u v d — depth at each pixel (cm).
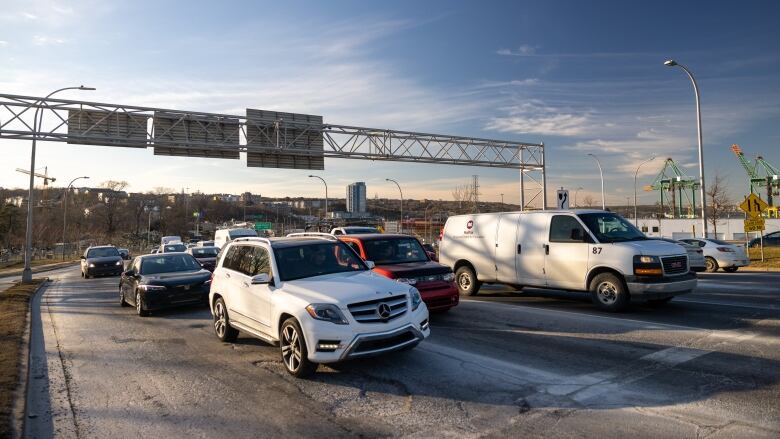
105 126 2270
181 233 10744
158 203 11669
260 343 780
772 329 774
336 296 563
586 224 1015
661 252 923
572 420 432
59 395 555
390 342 564
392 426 432
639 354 645
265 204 15088
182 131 2420
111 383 595
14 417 455
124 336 889
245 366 645
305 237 762
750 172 9088
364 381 560
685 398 478
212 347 766
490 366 605
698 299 1119
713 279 1587
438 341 745
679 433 399
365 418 453
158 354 735
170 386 572
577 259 1010
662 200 9581
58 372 652
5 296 1503
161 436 432
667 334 754
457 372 582
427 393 514
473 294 1262
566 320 890
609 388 513
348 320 545
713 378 536
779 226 6419
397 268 923
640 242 964
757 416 429
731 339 711
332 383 558
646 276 909
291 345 589
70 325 1033
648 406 460
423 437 408
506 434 407
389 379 564
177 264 1283
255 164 2602
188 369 642
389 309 569
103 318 1121
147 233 9700
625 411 450
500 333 794
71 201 9300
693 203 8031
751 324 817
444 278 936
